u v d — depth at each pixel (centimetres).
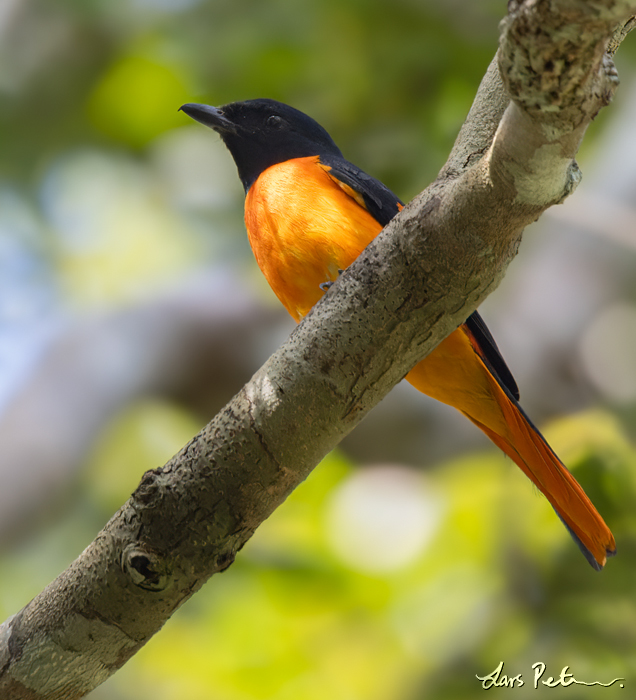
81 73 1378
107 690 1138
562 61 359
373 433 1380
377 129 1234
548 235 1459
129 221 1488
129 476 1281
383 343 479
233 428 492
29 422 1192
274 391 488
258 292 1357
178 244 1468
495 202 437
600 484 1012
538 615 1024
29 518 1161
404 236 465
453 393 760
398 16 1222
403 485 1233
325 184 759
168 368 1278
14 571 1196
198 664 1155
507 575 1064
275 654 1149
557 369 1386
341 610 1153
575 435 1039
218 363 1310
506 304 1434
